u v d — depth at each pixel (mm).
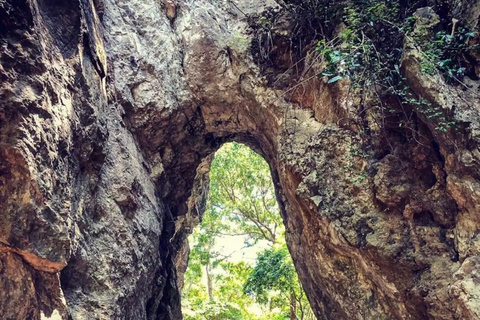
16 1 3605
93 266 4426
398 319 4684
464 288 3756
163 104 6348
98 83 5160
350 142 5117
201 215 9555
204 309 11617
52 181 3756
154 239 5750
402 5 5371
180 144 6926
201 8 6809
